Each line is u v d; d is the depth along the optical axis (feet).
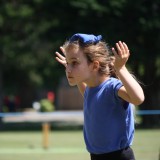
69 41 41.42
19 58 458.91
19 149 167.94
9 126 307.99
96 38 41.39
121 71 38.47
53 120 376.48
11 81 548.72
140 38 263.70
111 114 40.45
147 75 284.20
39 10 314.76
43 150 163.12
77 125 305.73
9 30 331.36
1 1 319.47
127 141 40.78
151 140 184.44
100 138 40.78
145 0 253.85
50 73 521.65
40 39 320.09
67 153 151.64
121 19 255.70
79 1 256.11
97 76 41.29
